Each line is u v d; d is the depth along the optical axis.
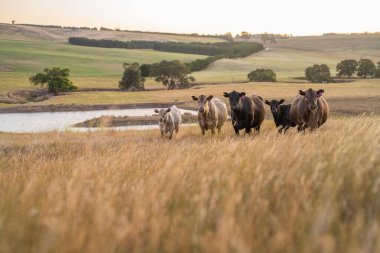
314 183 5.63
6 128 65.62
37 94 128.62
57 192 6.16
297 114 19.88
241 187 5.75
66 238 4.33
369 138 8.20
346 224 4.54
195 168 7.44
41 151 18.58
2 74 168.38
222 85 140.75
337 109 65.62
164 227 4.68
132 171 8.48
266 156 7.23
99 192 5.95
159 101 99.19
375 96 80.44
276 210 5.13
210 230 4.46
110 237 4.38
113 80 165.75
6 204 5.93
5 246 4.21
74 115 83.62
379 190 5.27
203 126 22.64
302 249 4.00
